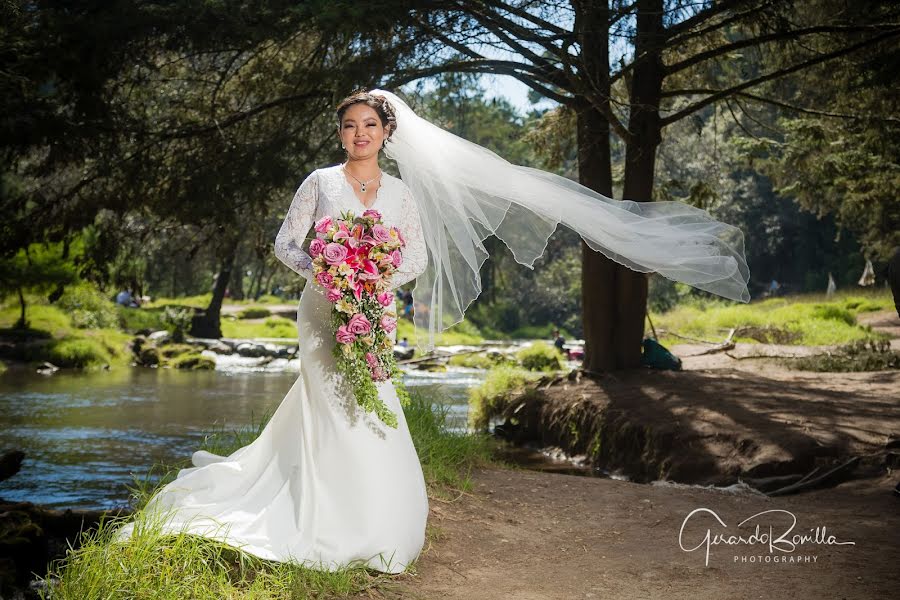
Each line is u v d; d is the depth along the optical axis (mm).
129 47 9992
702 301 38812
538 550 4484
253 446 4141
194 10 9406
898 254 5898
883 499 5992
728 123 29625
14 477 8359
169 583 3295
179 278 44031
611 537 4801
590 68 10664
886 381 11789
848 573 4008
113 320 29031
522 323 53688
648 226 5137
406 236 4105
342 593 3504
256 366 24641
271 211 12148
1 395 15273
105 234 12133
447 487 5715
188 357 23578
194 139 11750
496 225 4797
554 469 9594
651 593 3758
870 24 10992
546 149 15297
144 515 3740
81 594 3230
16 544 4973
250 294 56281
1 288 23469
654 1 10211
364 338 3721
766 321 25125
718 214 45469
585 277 12680
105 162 10914
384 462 3836
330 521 3748
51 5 9805
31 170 11000
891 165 15008
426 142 4324
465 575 3967
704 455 8164
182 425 12148
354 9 8641
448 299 4559
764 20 10680
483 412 12805
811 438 7922
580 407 10664
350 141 3916
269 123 12188
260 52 11500
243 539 3684
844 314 25438
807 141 14117
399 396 4070
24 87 9648
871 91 13141
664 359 13055
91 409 13773
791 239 48844
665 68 11930
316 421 3871
